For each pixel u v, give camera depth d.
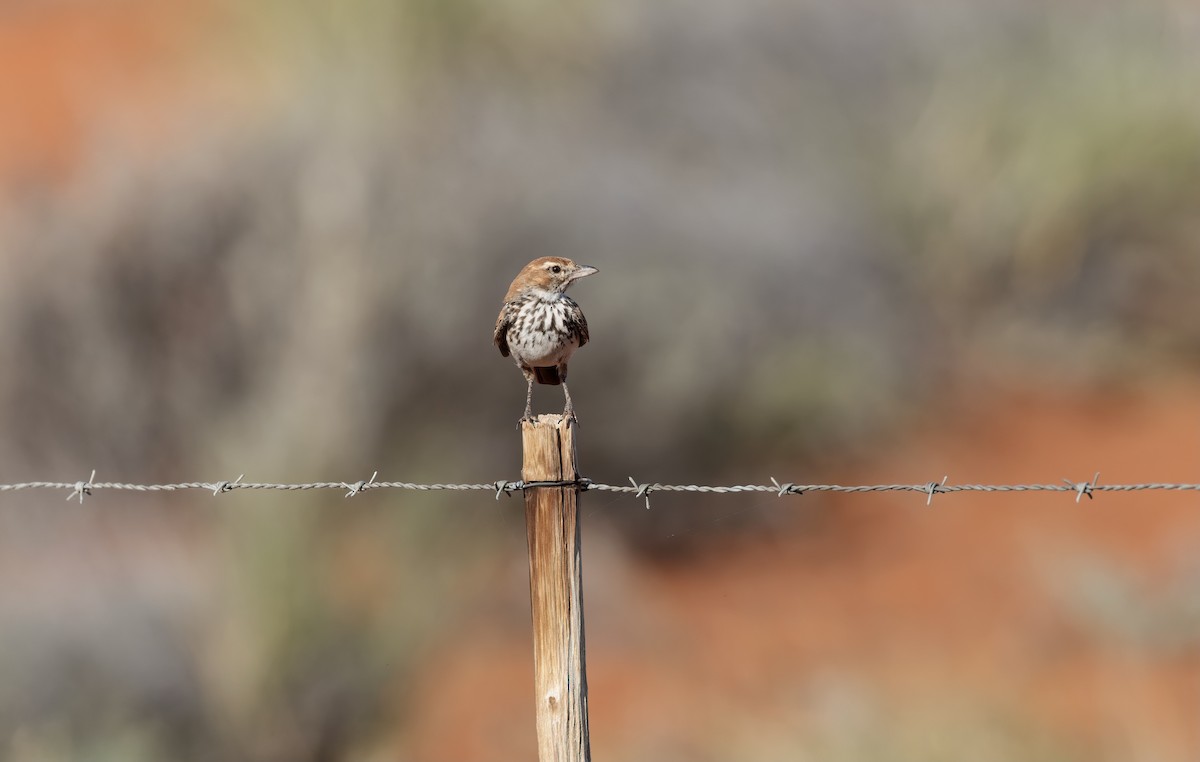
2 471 13.73
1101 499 15.05
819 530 15.06
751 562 14.59
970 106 19.58
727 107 19.55
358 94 16.25
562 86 18.98
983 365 18.02
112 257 14.53
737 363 15.54
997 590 13.30
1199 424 16.61
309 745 10.80
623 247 15.50
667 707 11.40
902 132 19.92
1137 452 16.06
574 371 14.77
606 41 19.92
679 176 17.83
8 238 14.84
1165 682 11.02
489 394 14.27
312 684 10.78
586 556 14.03
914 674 10.55
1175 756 9.63
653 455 15.16
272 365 13.82
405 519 11.48
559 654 5.68
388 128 15.80
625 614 13.27
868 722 9.55
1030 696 10.32
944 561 14.11
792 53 20.89
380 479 12.59
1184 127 18.89
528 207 15.38
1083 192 18.55
